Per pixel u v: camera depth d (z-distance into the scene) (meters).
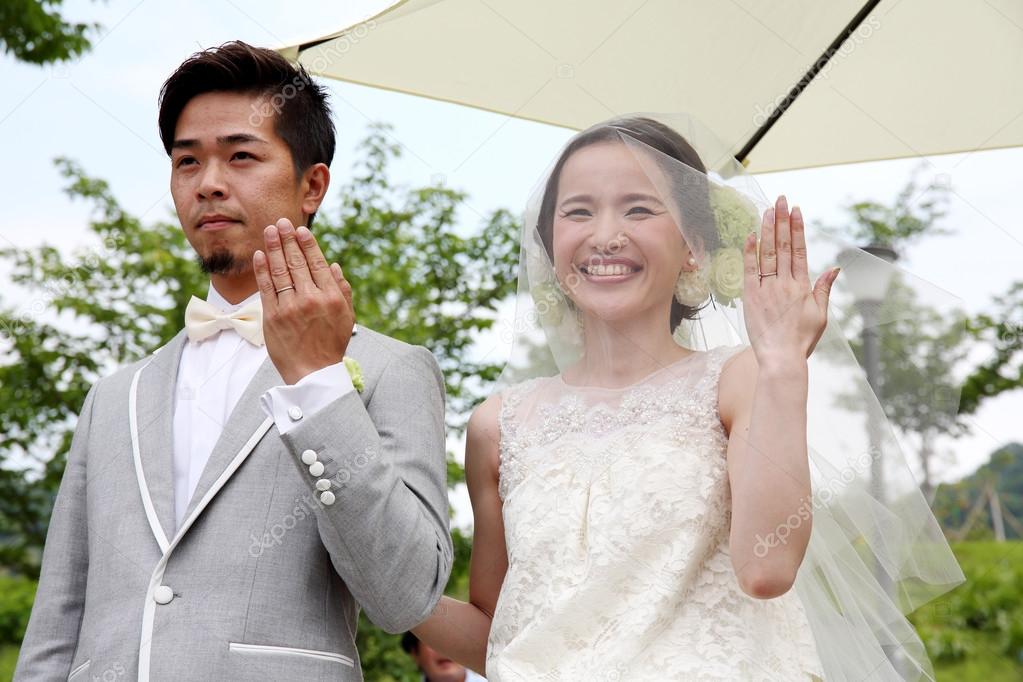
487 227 7.27
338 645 2.51
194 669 2.37
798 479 2.41
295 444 2.38
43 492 7.69
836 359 2.88
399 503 2.44
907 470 2.84
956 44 3.85
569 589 2.54
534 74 3.96
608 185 2.79
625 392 2.74
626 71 3.93
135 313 7.21
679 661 2.43
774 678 2.44
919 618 6.75
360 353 2.73
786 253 2.59
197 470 2.62
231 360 2.77
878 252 3.54
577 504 2.62
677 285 2.85
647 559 2.53
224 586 2.45
